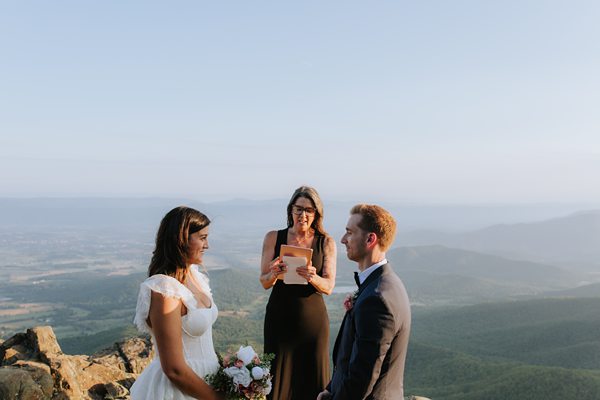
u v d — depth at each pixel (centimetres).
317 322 535
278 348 532
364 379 344
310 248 552
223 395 366
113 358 767
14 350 639
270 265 536
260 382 373
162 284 341
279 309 536
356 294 388
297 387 531
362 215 391
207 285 396
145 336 844
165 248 359
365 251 389
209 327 372
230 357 384
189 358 357
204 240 369
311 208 546
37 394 550
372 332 347
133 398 368
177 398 355
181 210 366
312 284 525
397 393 362
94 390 645
